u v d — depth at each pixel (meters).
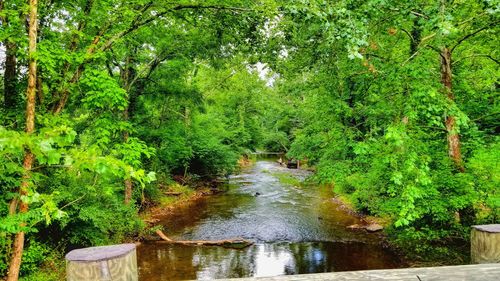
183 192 19.41
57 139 2.64
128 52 12.21
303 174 28.94
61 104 7.20
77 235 8.96
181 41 12.64
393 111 7.51
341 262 9.56
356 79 9.84
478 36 8.14
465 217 8.30
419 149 7.02
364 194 12.01
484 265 1.54
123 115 13.22
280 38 9.94
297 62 10.59
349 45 5.57
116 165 2.90
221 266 9.54
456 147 8.06
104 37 7.94
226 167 25.12
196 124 22.05
